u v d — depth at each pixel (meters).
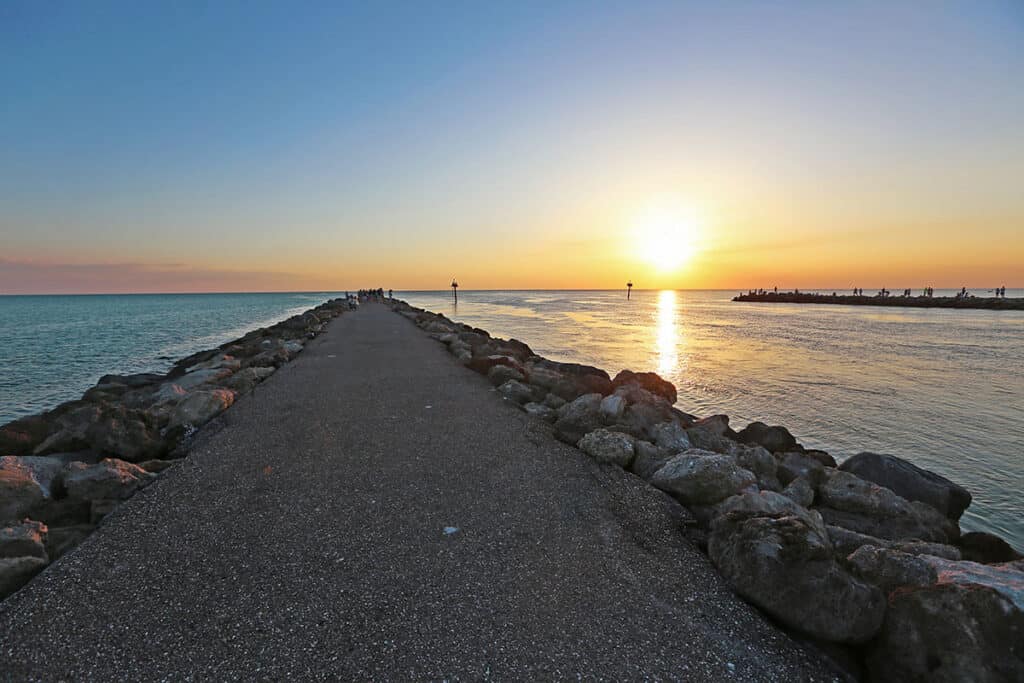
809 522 3.75
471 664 2.63
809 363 19.81
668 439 6.89
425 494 4.71
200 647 2.71
